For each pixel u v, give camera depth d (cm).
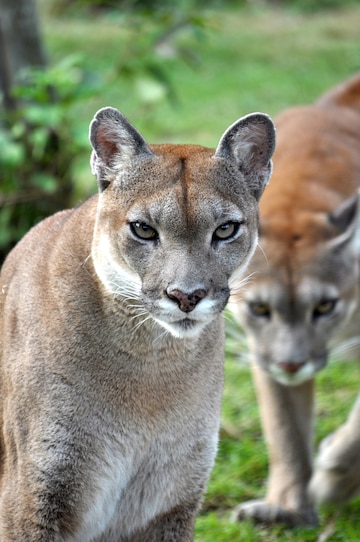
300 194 1064
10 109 1513
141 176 730
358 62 2747
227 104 2367
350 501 1019
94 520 768
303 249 1011
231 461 1118
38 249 796
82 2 1688
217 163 740
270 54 2895
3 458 786
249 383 1291
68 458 738
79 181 1596
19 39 1509
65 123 1473
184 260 707
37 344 746
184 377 756
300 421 1042
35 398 740
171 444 769
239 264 741
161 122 2222
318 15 3469
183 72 2688
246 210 745
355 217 1021
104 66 2644
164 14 1622
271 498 1027
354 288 1033
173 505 793
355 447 984
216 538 980
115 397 744
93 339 738
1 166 1429
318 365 1016
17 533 748
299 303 1000
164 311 711
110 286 729
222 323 790
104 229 735
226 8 3466
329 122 1162
